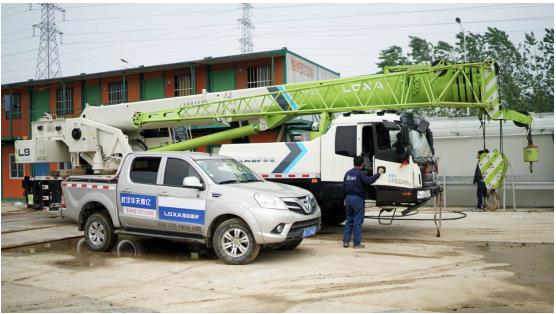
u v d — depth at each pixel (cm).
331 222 1261
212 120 1289
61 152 1490
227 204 769
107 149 1391
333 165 1061
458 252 856
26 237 1103
